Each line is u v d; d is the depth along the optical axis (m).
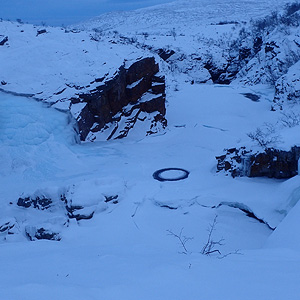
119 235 10.53
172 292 3.06
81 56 25.38
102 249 6.82
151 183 14.58
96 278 3.72
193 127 27.28
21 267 4.46
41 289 2.97
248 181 13.71
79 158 18.31
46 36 28.45
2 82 21.84
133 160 18.52
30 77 22.59
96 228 11.05
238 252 6.00
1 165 16.80
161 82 27.31
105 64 24.45
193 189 13.58
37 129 18.83
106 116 23.09
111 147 20.73
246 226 10.91
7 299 2.71
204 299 2.86
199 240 10.02
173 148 21.17
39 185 15.27
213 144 22.16
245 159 14.16
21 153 17.52
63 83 22.17
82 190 12.74
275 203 11.42
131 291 3.10
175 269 3.85
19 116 19.17
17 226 11.70
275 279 3.31
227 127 27.36
